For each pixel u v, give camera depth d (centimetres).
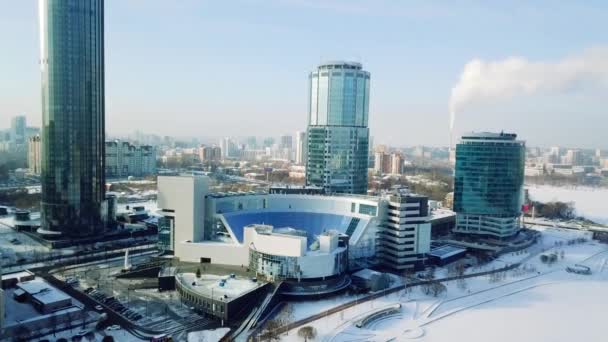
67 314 19375
